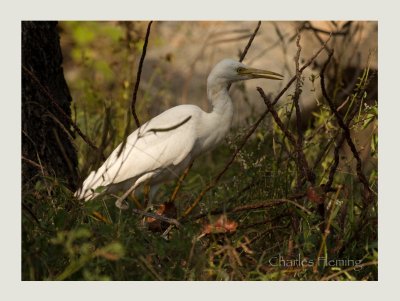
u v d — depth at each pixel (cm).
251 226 1016
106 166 984
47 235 905
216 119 1112
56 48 1149
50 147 1121
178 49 1927
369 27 1659
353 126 1009
